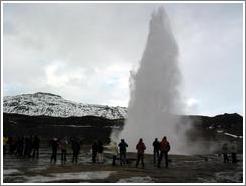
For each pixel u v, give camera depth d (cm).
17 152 3497
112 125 12594
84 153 4019
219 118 11344
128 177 1883
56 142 2653
